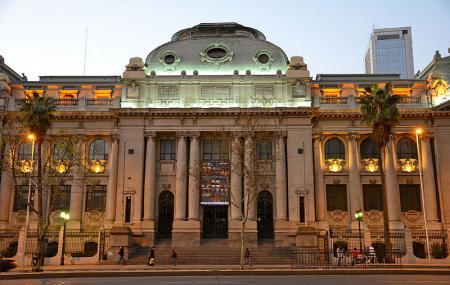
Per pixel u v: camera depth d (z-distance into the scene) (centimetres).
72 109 5759
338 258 4169
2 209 5494
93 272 3191
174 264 4431
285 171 5444
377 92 4738
